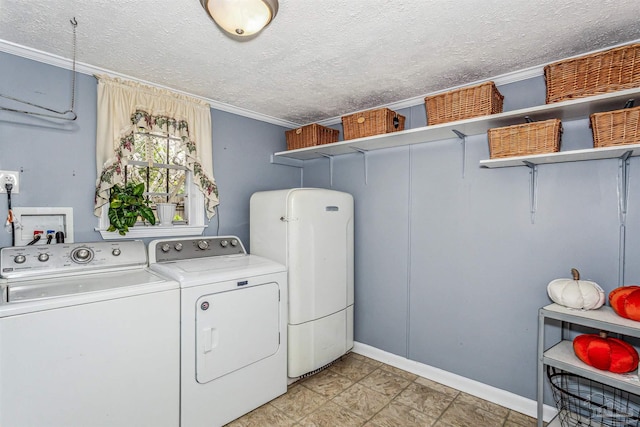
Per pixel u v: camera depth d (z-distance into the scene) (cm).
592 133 180
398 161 272
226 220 279
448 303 244
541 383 175
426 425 196
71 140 199
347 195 284
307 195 246
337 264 269
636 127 154
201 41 173
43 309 135
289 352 236
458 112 208
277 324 225
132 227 220
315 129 288
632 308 152
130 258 204
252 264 224
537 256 206
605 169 184
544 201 204
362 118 253
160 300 168
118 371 154
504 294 218
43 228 190
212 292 188
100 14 149
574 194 193
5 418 127
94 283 167
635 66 153
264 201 259
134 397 160
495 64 200
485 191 227
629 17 149
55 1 139
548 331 202
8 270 163
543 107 177
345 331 278
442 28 160
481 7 143
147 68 205
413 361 262
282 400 222
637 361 152
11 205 179
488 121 200
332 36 167
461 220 238
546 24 156
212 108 268
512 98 215
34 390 133
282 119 319
